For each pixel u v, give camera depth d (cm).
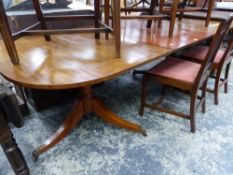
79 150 130
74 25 176
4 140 89
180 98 188
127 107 175
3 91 80
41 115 163
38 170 116
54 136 130
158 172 116
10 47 98
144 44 136
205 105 171
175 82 133
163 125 152
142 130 140
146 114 165
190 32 170
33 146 133
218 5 313
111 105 178
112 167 119
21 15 149
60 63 105
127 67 100
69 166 119
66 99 185
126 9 183
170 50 125
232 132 145
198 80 124
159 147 132
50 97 170
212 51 115
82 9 187
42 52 120
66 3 211
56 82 87
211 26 194
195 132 144
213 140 137
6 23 93
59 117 161
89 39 146
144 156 126
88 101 143
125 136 142
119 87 210
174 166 119
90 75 92
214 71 203
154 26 192
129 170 117
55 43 137
